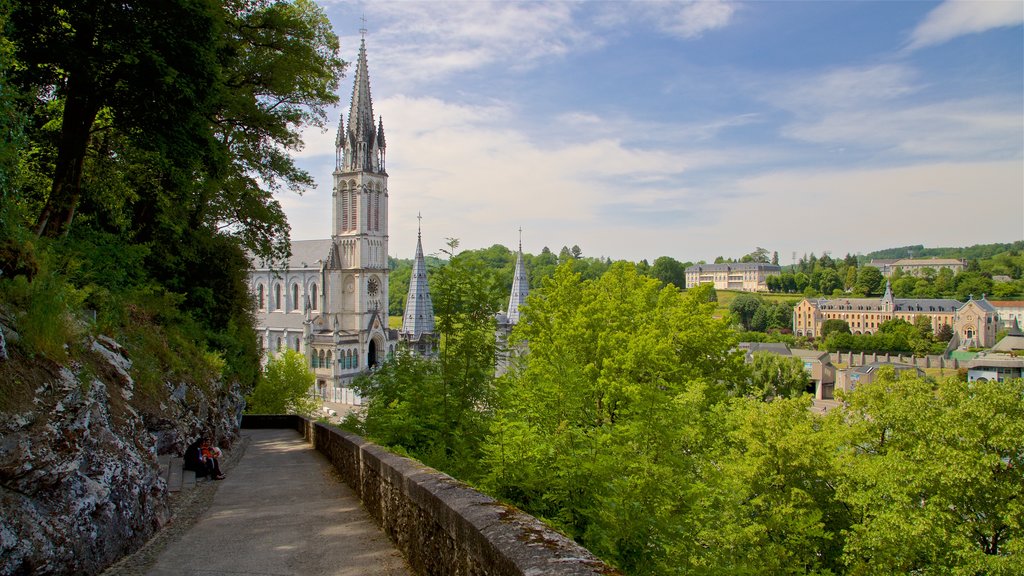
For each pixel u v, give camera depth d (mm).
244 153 32844
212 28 21297
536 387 23031
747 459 31234
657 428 17562
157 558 11398
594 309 37094
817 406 117312
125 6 19688
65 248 20062
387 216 143625
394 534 11969
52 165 22641
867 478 30125
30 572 8773
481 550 7109
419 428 21375
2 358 9711
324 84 36094
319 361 130750
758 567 22594
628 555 14914
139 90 20438
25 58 18891
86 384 11383
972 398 28875
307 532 13078
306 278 136625
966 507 28062
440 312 23938
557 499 16594
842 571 30094
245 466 23297
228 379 32781
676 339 38219
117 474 11648
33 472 9281
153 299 25656
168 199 26688
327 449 24688
